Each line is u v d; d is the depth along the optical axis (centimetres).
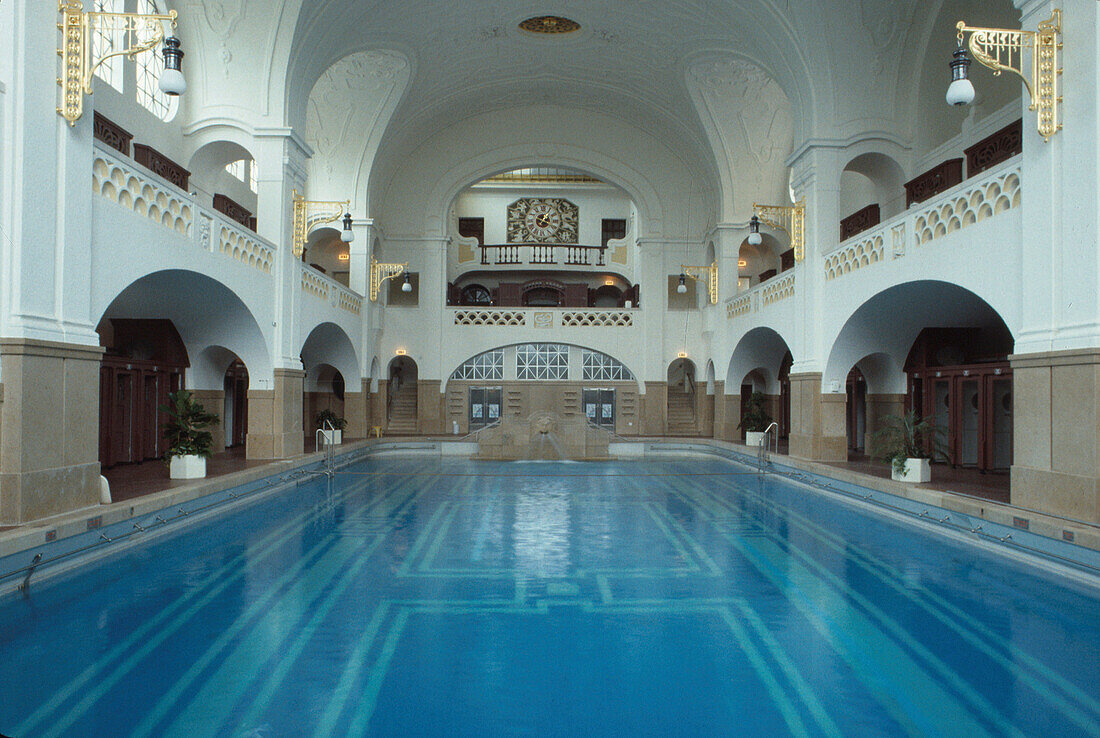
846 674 441
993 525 790
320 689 412
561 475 1549
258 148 1417
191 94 1436
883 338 1416
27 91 676
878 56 1412
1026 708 394
